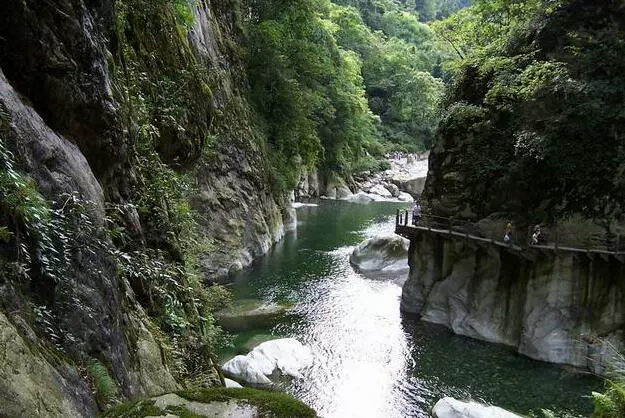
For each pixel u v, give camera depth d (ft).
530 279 49.52
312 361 46.80
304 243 94.07
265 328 54.03
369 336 53.16
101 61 19.90
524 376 44.98
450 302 56.65
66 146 16.69
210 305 48.29
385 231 104.83
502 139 57.11
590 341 45.78
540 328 48.37
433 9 329.93
